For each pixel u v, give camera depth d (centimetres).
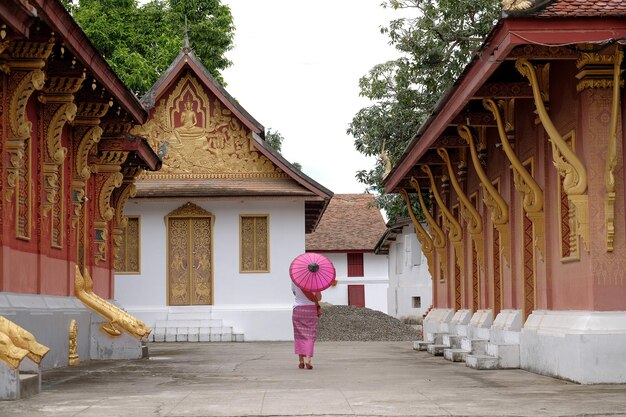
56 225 1603
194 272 2983
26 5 1083
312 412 877
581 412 864
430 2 2914
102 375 1380
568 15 1066
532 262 1521
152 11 4109
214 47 4369
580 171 1181
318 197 2961
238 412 881
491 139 1795
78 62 1432
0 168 1255
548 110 1357
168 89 3031
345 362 1706
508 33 1077
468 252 2072
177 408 917
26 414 875
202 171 3003
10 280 1316
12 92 1258
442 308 2442
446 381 1230
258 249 2995
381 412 875
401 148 3266
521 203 1543
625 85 1184
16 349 1003
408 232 4575
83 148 1711
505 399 985
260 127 2998
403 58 3092
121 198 2147
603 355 1150
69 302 1650
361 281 6203
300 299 1540
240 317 2959
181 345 2606
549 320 1326
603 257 1180
